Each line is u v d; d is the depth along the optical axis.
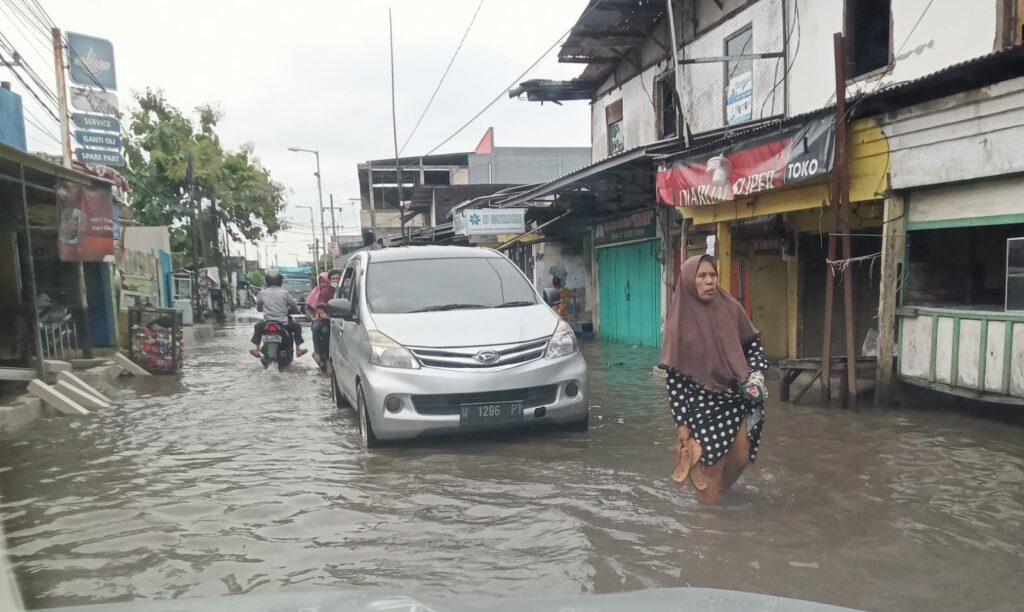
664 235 12.45
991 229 7.23
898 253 6.59
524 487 4.37
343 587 2.99
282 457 5.33
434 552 3.37
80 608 1.68
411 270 6.60
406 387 5.23
